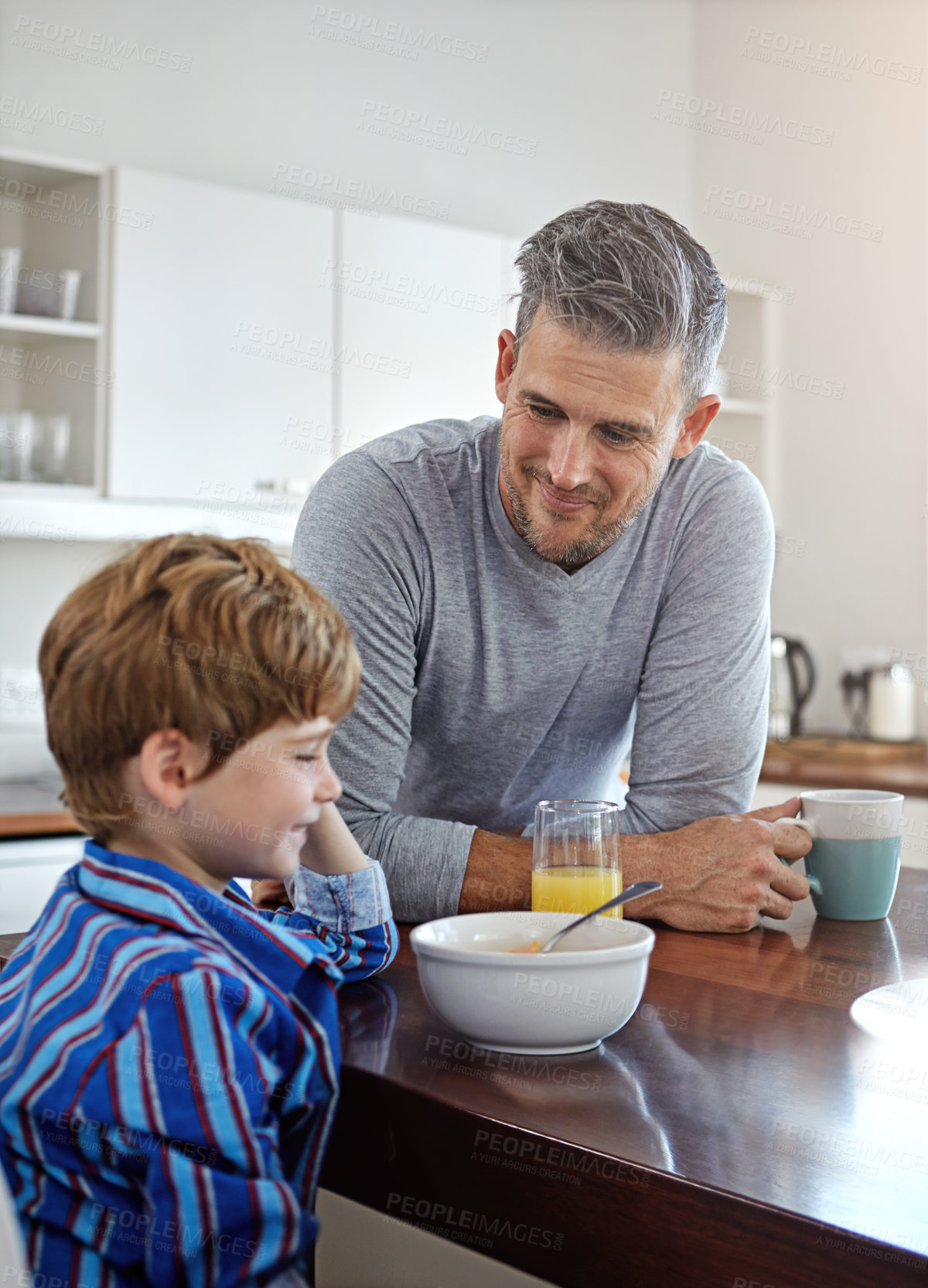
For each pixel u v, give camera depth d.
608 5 3.71
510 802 1.32
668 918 1.08
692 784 1.21
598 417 1.01
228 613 0.70
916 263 3.28
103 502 2.58
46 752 2.80
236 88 3.04
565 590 1.19
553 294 1.00
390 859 1.08
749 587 1.24
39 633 2.82
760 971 0.94
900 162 3.31
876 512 3.40
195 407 2.68
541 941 0.81
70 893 0.70
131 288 2.58
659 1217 0.58
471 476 1.18
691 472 1.25
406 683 1.16
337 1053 0.71
